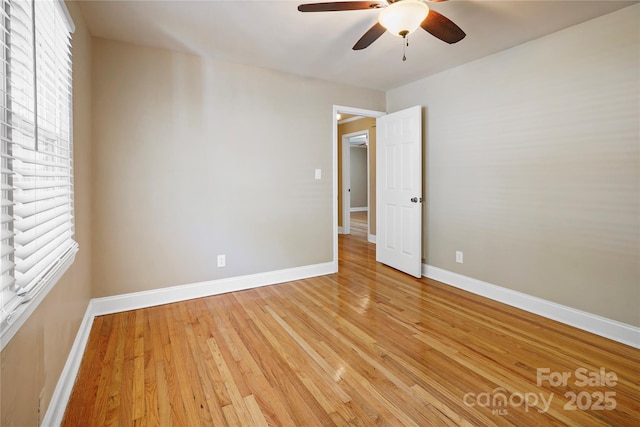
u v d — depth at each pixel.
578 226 2.45
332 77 3.64
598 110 2.32
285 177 3.53
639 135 2.14
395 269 4.07
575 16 2.29
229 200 3.21
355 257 4.75
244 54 2.96
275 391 1.71
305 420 1.50
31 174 1.11
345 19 2.32
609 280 2.29
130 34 2.55
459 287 3.38
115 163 2.70
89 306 2.49
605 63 2.28
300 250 3.67
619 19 2.21
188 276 3.04
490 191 3.05
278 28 2.45
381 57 3.05
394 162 3.99
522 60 2.76
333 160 3.86
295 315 2.68
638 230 2.16
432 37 2.63
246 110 3.26
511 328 2.45
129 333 2.35
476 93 3.14
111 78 2.66
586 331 2.40
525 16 2.29
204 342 2.22
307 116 3.64
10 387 0.98
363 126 6.14
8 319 0.93
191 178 3.02
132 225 2.79
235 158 3.23
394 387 1.74
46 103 1.44
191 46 2.79
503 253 2.96
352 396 1.67
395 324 2.51
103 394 1.67
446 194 3.49
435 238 3.65
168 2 2.10
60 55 1.64
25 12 1.11
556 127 2.55
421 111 3.68
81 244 2.18
